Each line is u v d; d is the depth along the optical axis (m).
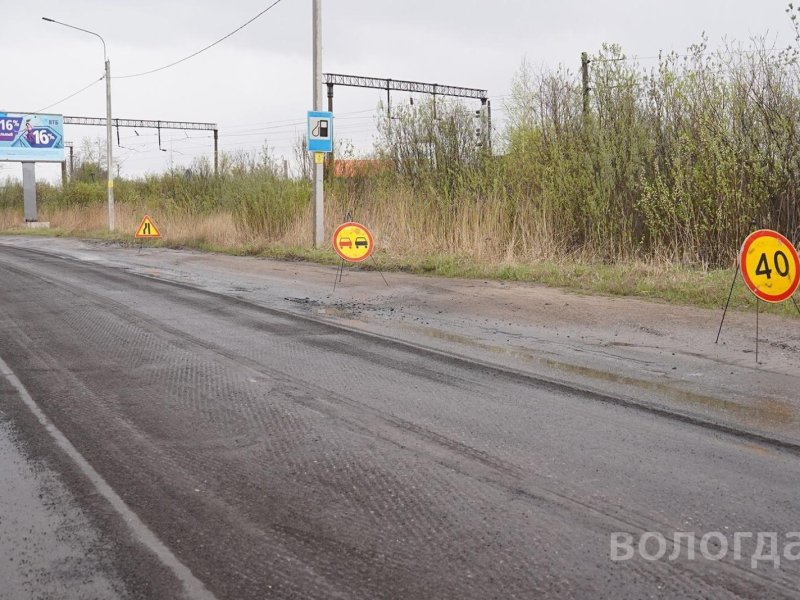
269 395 6.00
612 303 10.27
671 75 13.45
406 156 19.55
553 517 3.66
